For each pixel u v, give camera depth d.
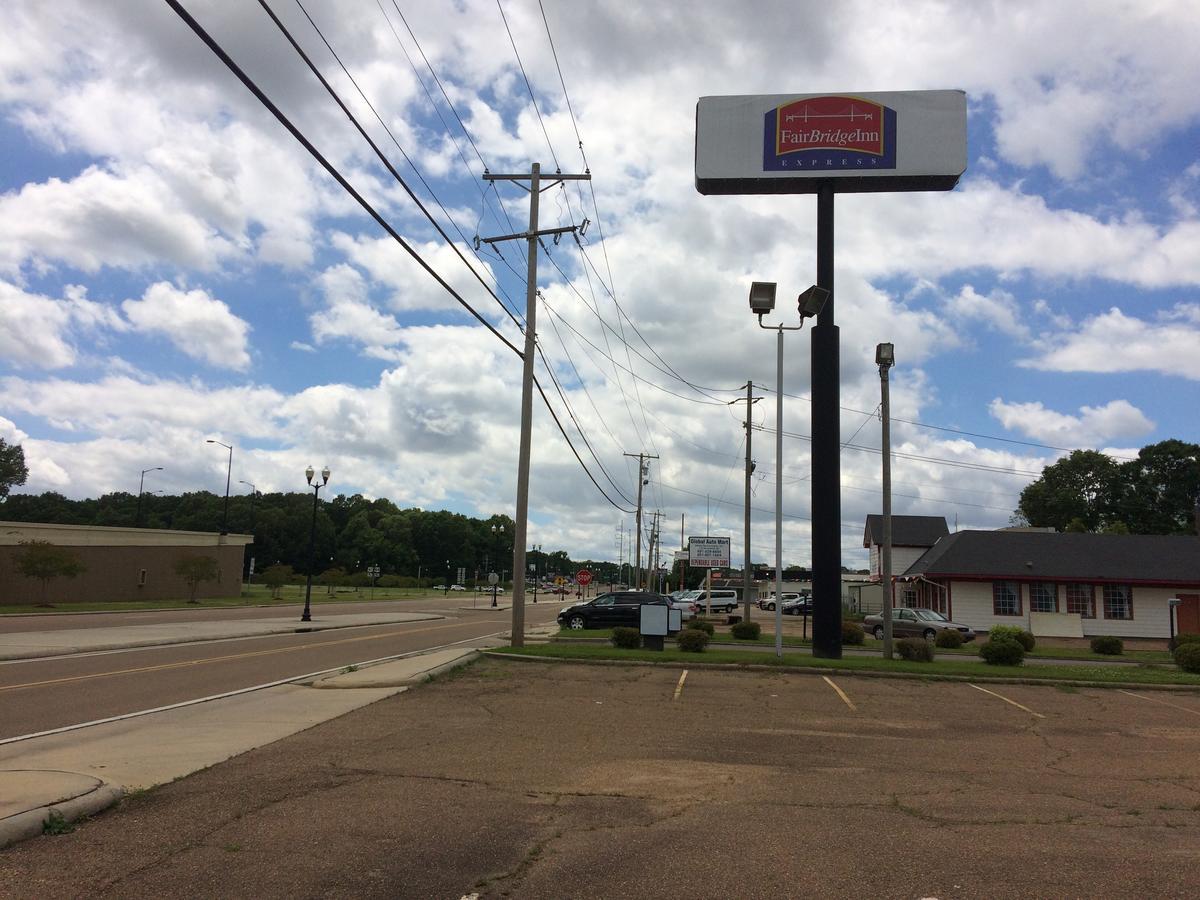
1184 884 5.62
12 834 5.88
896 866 5.93
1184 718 14.14
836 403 22.38
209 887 5.18
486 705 13.30
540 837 6.43
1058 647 33.22
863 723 12.73
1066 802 8.10
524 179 23.83
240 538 63.25
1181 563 41.88
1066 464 78.19
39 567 42.69
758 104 25.20
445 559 163.00
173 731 10.55
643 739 10.84
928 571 42.97
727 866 5.85
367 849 6.00
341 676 16.11
